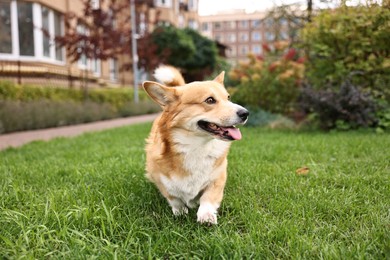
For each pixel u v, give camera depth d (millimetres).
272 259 577
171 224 730
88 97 4195
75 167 1198
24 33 4086
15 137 2445
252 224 696
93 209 758
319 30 2232
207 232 696
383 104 2086
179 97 816
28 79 3828
